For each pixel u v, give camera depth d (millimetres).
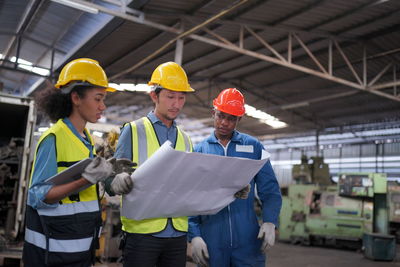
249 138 2791
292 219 10289
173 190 1847
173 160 1713
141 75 13398
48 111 1715
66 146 1630
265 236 2479
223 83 15203
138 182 1746
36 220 1605
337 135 19922
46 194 1486
